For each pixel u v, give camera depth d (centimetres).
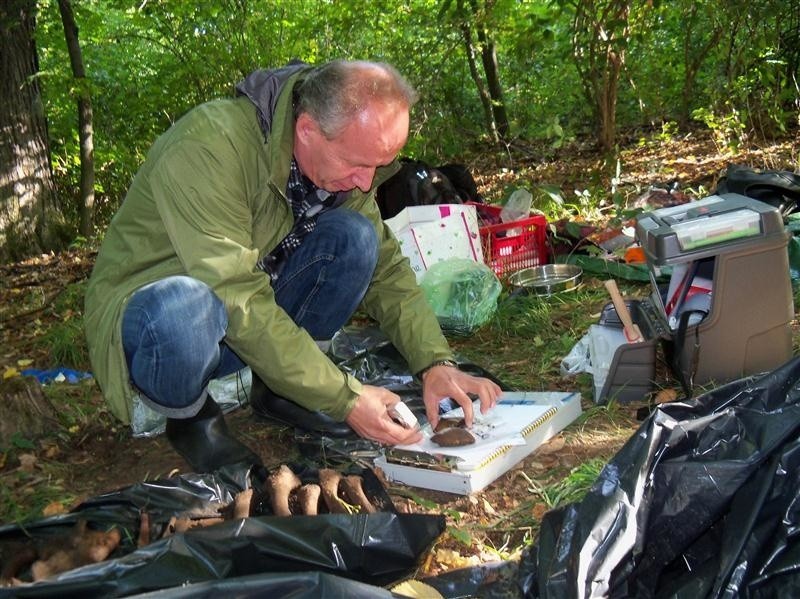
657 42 820
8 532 215
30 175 759
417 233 393
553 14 623
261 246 257
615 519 187
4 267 719
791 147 635
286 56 867
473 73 873
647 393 291
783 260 273
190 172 229
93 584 177
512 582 194
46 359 423
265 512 227
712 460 203
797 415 204
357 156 230
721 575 186
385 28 784
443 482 249
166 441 307
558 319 383
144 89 941
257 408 302
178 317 232
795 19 695
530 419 269
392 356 343
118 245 255
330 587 163
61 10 792
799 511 193
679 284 290
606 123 713
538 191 595
